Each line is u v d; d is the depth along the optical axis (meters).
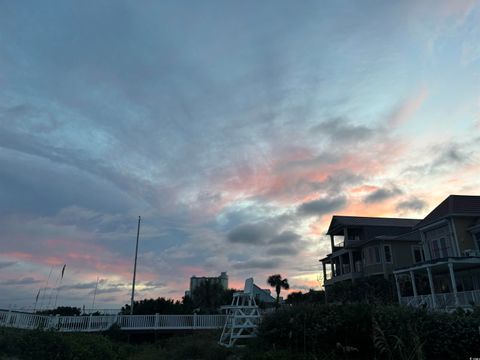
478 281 26.52
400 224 45.97
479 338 11.64
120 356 16.16
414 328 11.32
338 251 45.81
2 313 19.33
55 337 13.11
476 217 29.30
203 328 28.44
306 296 43.81
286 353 12.38
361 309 12.52
